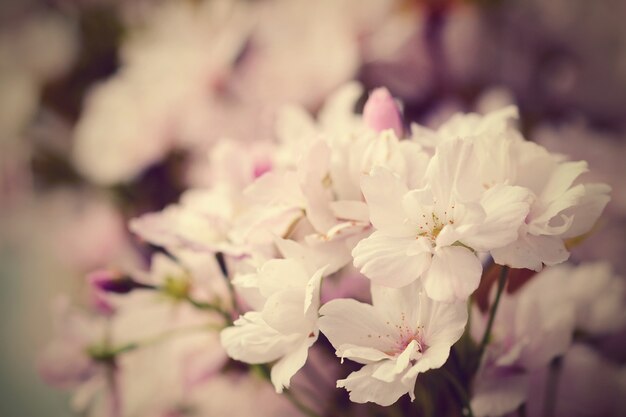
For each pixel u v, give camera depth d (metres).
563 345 0.27
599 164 0.37
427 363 0.22
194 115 0.41
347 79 0.39
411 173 0.24
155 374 0.33
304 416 0.33
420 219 0.23
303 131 0.29
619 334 0.32
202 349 0.32
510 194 0.22
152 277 0.30
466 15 0.40
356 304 0.23
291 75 0.39
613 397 0.31
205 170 0.41
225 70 0.40
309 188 0.24
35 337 0.54
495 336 0.27
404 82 0.40
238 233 0.26
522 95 0.41
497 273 0.26
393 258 0.22
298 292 0.23
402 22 0.40
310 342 0.23
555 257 0.22
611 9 0.41
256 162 0.27
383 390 0.22
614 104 0.41
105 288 0.30
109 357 0.33
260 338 0.24
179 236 0.27
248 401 0.34
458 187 0.23
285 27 0.41
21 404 0.54
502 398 0.26
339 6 0.40
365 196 0.23
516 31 0.41
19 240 0.54
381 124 0.25
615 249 0.35
